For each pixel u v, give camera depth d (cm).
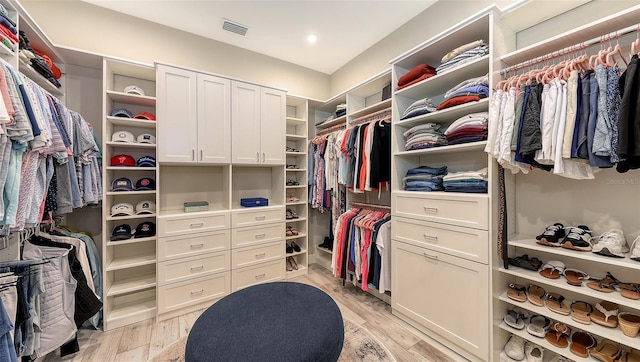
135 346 181
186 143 233
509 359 154
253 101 273
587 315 133
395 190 218
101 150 228
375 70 293
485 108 172
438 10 223
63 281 157
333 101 328
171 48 261
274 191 320
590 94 117
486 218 153
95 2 223
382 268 220
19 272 133
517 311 170
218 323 121
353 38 282
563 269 147
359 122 291
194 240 231
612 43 140
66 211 155
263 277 271
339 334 117
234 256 253
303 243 334
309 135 361
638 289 121
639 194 131
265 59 320
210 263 240
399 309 210
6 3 146
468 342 161
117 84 238
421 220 192
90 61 217
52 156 140
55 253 158
